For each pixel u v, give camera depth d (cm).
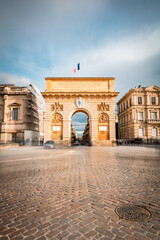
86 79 3481
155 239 246
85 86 3466
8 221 308
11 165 914
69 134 3316
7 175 675
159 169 774
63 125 3328
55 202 395
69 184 540
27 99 3600
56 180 591
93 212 338
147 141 3881
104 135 3350
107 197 422
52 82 3475
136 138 3850
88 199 409
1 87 3734
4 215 333
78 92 3359
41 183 557
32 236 258
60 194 448
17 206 376
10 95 3628
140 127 3966
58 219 312
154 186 512
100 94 3366
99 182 558
